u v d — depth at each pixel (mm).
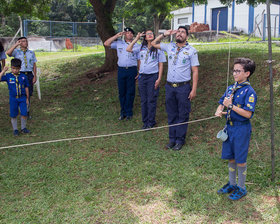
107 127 6781
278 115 5902
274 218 3250
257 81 7328
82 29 26266
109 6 11016
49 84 11445
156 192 3887
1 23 31344
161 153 5156
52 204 3691
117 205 3621
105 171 4527
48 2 11742
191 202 3617
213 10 26891
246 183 3986
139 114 7500
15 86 6242
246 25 24047
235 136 3504
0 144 5871
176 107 5434
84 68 13594
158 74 6336
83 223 3301
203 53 11141
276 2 23375
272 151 3938
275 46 11805
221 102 3715
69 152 5344
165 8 9070
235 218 3299
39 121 7477
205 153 5031
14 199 3814
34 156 5195
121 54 6961
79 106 8547
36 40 23469
